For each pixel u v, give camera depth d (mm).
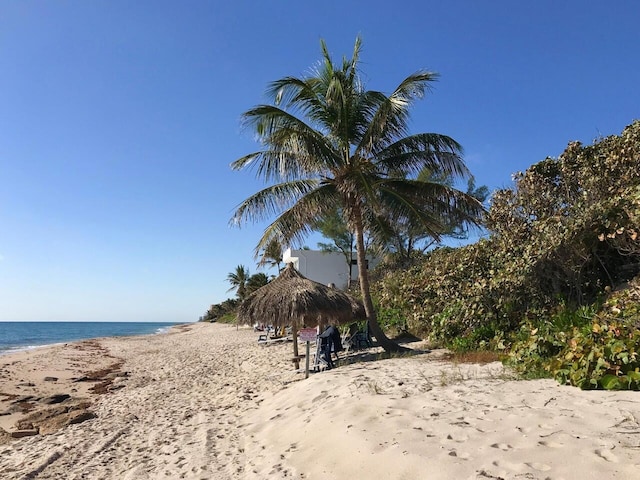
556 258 9695
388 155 12477
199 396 10703
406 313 15117
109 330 98688
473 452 3689
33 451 7148
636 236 8375
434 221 12398
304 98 12328
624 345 5242
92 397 12578
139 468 5672
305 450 4961
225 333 40594
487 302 10461
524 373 6566
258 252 12969
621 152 10836
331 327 11805
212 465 5348
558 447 3473
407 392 6172
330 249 33344
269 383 10680
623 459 3100
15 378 17109
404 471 3656
